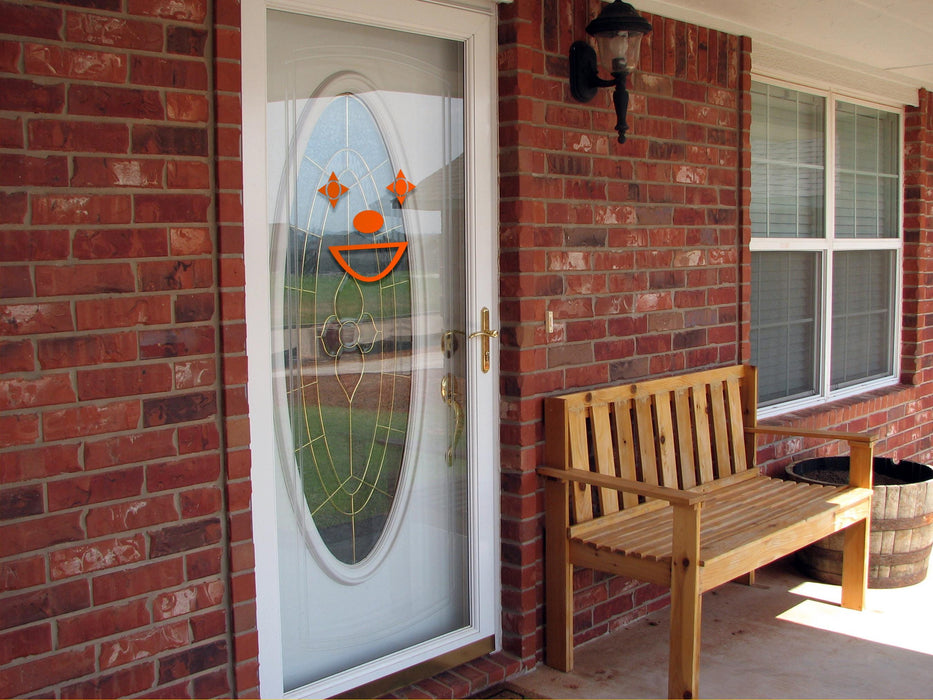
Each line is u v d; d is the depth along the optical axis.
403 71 2.99
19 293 2.09
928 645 3.57
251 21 2.51
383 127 2.95
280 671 2.70
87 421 2.20
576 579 3.48
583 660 3.40
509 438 3.24
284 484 2.78
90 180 2.18
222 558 2.46
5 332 2.08
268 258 2.62
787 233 4.80
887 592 4.17
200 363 2.39
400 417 3.08
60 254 2.15
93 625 2.23
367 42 2.89
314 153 2.79
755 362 4.71
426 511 3.17
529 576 3.28
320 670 2.91
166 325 2.32
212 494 2.43
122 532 2.27
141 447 2.29
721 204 4.09
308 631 2.87
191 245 2.36
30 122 2.09
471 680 3.10
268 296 2.61
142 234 2.27
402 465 3.09
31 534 2.13
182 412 2.36
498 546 3.31
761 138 4.57
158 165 2.29
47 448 2.15
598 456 3.37
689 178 3.90
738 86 4.14
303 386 2.81
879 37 4.37
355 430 2.96
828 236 5.07
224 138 2.38
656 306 3.77
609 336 3.55
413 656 3.08
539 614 3.36
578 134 3.38
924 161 5.73
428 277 3.12
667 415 3.69
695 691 2.88
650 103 3.68
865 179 5.46
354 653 2.99
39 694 2.16
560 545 3.25
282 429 2.76
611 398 3.44
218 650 2.46
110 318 2.23
